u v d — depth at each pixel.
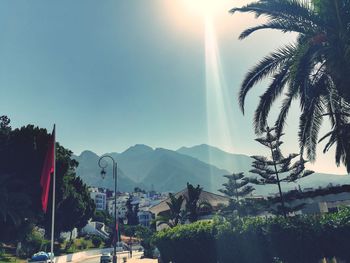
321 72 15.04
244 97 15.59
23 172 45.75
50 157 15.51
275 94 15.45
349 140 16.14
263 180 33.22
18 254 49.91
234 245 14.52
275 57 15.31
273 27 14.55
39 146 46.28
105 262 47.88
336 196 27.67
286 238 12.24
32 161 45.91
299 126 16.44
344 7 12.70
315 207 29.67
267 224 13.16
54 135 15.84
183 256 18.53
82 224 83.50
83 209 72.38
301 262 11.78
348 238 10.66
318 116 16.02
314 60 13.54
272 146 32.84
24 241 51.28
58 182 51.06
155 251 54.75
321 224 11.45
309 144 17.30
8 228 43.88
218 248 15.62
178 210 41.34
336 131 16.75
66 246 71.75
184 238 18.41
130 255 63.72
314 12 13.71
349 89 12.74
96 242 93.75
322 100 16.56
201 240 16.94
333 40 12.98
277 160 32.75
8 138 45.66
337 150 19.73
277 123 16.69
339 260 10.90
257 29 14.91
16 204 41.22
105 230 133.12
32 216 43.31
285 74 15.26
